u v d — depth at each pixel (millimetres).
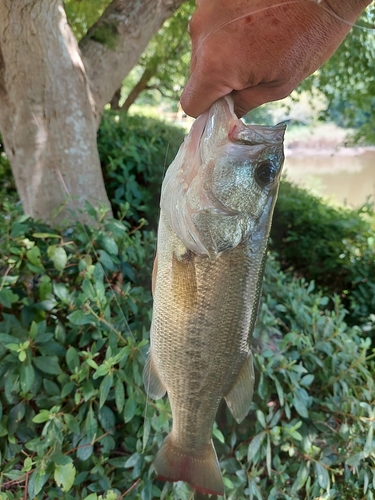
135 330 414
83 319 354
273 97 225
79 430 354
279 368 431
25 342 327
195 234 273
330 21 192
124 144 881
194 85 218
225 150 261
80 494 361
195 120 258
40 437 342
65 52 580
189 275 283
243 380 318
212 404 321
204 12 203
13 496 327
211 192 267
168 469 336
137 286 481
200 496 365
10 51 549
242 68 202
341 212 1275
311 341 515
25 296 404
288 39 194
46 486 357
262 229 287
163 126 1261
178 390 311
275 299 581
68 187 605
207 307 291
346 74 1182
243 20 192
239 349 308
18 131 590
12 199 1041
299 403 415
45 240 440
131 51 729
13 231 393
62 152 598
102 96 703
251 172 267
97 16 1325
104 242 431
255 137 263
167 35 1790
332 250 1092
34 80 566
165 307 292
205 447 336
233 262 286
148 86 2236
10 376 339
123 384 395
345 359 485
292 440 425
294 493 401
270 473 397
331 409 438
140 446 369
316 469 406
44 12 547
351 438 431
